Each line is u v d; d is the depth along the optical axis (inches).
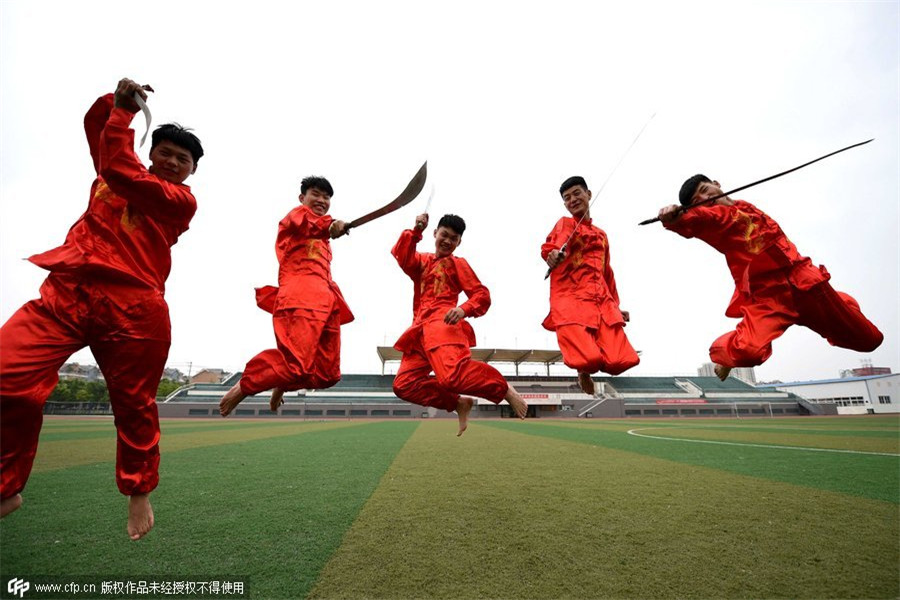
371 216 157.1
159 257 113.1
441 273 203.5
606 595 109.9
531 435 627.8
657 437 583.8
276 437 560.4
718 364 158.2
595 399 2026.3
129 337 103.1
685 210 146.3
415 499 204.2
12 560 129.3
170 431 689.6
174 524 163.9
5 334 88.9
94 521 165.3
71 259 97.7
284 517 173.6
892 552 138.4
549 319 185.2
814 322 141.0
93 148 112.4
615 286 195.2
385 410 1904.5
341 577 119.2
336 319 176.4
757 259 141.5
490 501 201.3
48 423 895.7
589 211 174.9
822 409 2178.9
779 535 154.0
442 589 112.6
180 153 119.0
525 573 122.6
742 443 486.0
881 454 374.9
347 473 274.8
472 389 181.9
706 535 154.0
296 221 170.4
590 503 198.5
